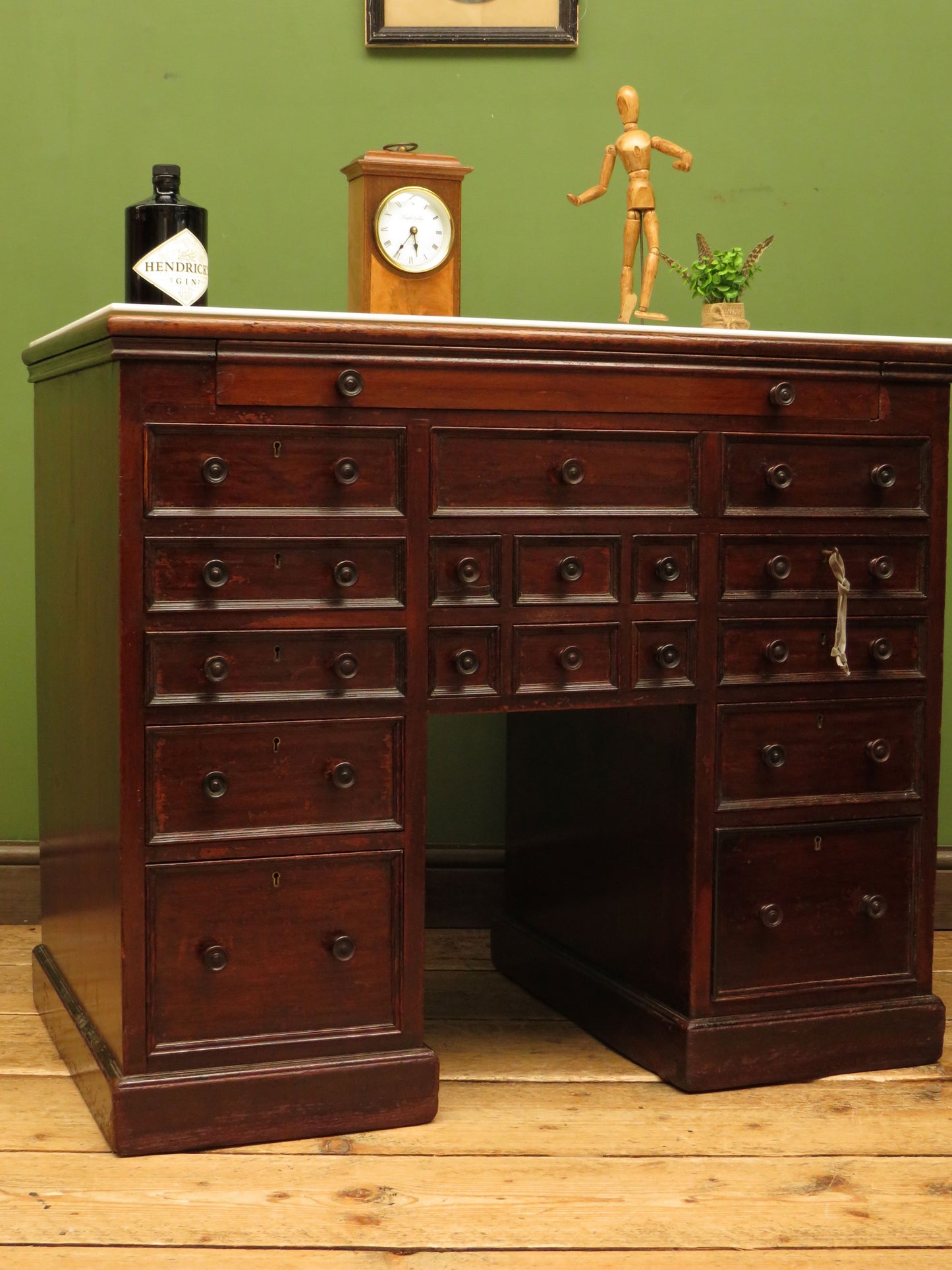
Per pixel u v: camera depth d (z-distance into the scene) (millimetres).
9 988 2713
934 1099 2246
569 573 2148
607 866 2502
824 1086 2299
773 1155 2021
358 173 2305
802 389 2270
